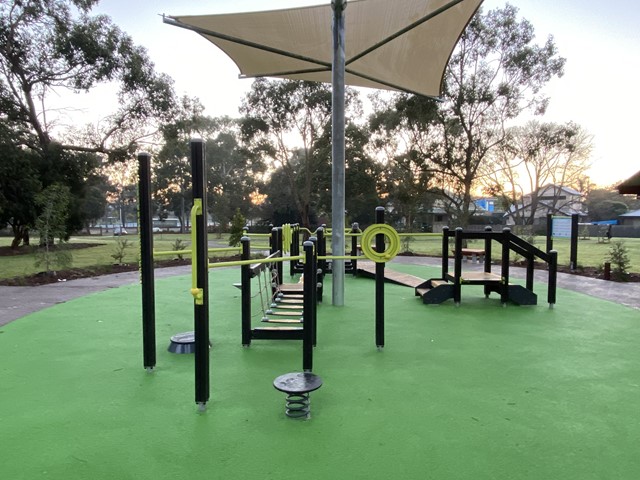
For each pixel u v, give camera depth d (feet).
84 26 54.19
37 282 26.73
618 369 11.41
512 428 8.09
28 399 9.40
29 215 53.62
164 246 67.51
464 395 9.62
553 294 19.25
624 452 7.27
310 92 93.66
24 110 57.21
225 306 19.43
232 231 49.78
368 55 24.18
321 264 22.25
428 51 24.20
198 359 8.73
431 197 94.48
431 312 18.26
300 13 20.77
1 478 6.48
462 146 65.31
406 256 49.47
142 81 59.00
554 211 139.13
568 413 8.75
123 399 9.38
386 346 13.37
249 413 8.67
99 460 6.98
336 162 19.61
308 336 10.77
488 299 21.21
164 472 6.64
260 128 95.71
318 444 7.47
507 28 60.44
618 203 188.44
